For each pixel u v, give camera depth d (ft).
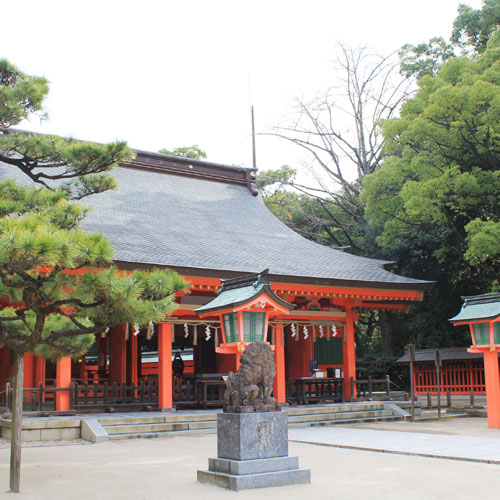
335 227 141.69
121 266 55.36
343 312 75.77
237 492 26.91
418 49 117.08
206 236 75.41
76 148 37.76
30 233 22.94
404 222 96.02
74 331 29.63
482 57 87.86
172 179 94.27
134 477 31.09
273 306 38.04
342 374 79.25
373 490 27.17
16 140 37.60
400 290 74.02
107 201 77.15
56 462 36.52
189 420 55.47
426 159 87.15
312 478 30.30
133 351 72.54
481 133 80.64
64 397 55.57
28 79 37.70
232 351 38.75
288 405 67.77
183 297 65.62
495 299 55.62
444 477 30.37
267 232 86.84
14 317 29.35
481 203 87.10
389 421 64.03
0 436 50.01
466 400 92.53
